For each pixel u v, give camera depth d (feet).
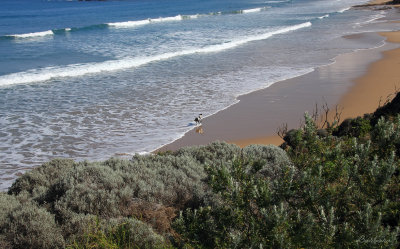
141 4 390.21
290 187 12.15
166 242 16.03
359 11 219.00
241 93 64.75
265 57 97.09
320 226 10.85
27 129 50.57
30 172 28.71
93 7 368.68
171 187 22.09
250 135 46.09
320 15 204.13
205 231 12.41
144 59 99.14
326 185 13.20
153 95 65.87
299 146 20.04
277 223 10.28
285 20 186.91
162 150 42.29
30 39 149.59
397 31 130.82
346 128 32.76
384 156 15.25
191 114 54.85
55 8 366.84
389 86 63.21
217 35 142.82
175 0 445.37
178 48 116.57
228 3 342.44
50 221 17.98
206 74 80.79
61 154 42.34
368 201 12.51
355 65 81.25
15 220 18.06
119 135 47.55
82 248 15.30
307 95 61.52
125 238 16.02
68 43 135.64
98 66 92.53
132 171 24.36
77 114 56.54
